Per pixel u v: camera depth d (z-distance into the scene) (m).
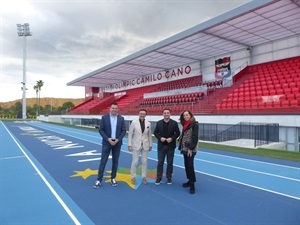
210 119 20.50
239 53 26.92
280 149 14.99
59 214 5.12
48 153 13.01
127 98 42.97
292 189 6.93
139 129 7.26
